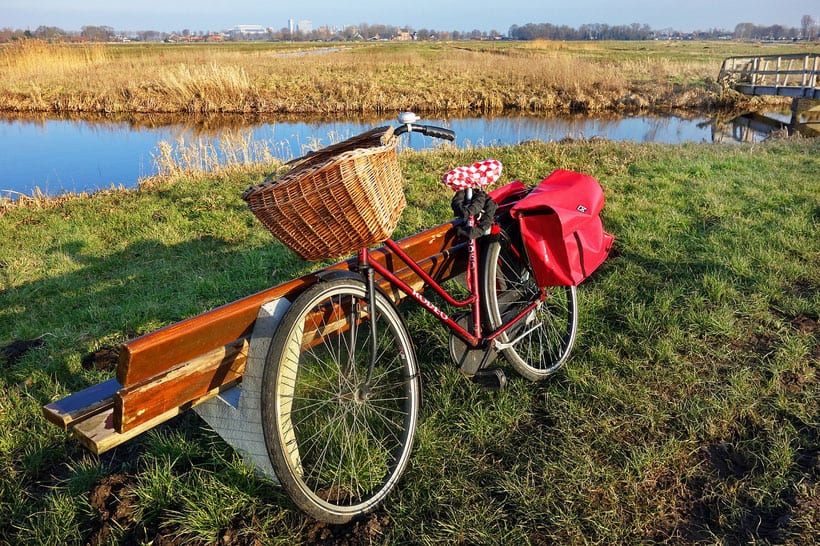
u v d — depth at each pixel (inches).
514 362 131.2
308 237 85.0
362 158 80.8
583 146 398.9
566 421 120.3
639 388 129.9
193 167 396.2
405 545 95.8
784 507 98.4
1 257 238.7
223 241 253.1
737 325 155.3
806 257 193.2
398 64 1309.1
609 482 104.8
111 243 256.8
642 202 262.1
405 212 261.9
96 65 1227.9
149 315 181.6
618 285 179.6
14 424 128.3
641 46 2869.1
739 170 327.0
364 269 98.5
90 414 92.2
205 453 114.1
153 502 102.8
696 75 1167.6
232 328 94.9
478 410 123.8
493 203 119.0
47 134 708.7
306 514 98.1
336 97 953.5
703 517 98.7
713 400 123.8
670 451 111.0
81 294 206.1
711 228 225.6
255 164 396.2
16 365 155.6
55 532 97.9
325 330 107.2
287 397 91.8
